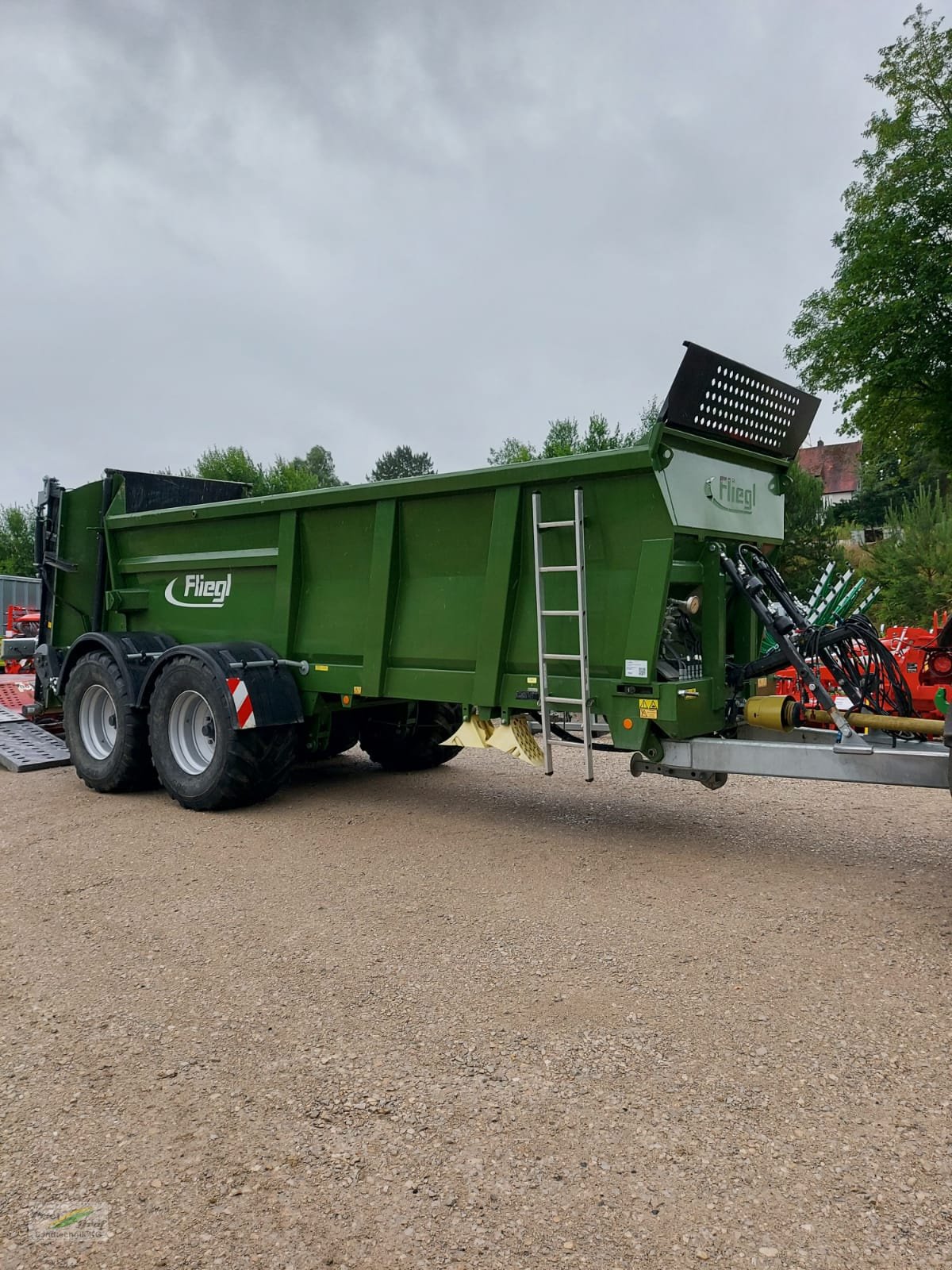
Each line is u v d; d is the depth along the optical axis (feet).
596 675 18.29
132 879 17.49
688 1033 10.98
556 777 27.12
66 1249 7.60
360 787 25.85
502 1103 9.60
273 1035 11.19
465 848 19.33
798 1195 8.05
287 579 23.38
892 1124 9.05
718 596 18.47
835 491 216.74
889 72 69.77
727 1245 7.46
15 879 17.51
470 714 20.59
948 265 65.16
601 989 12.26
